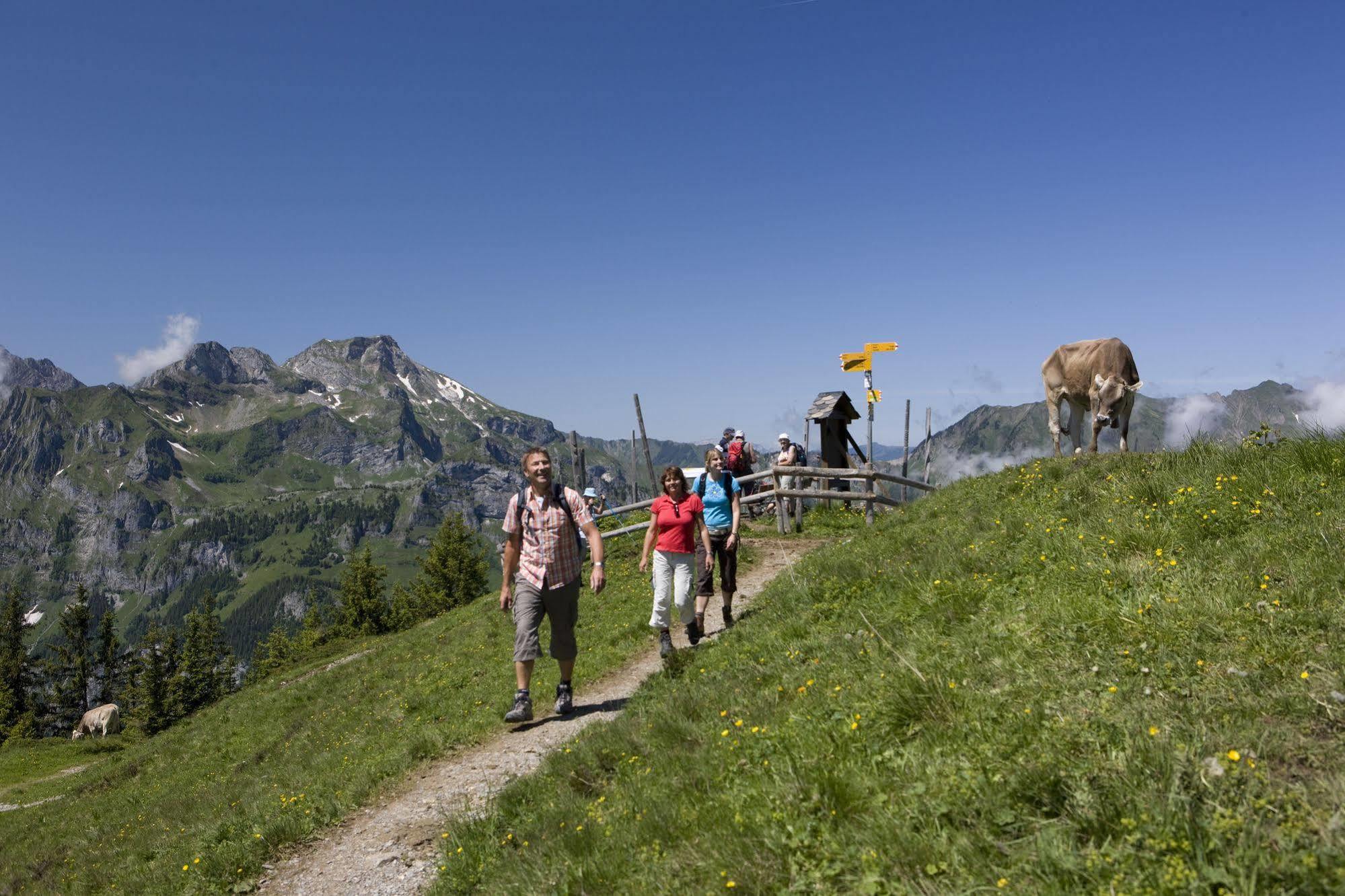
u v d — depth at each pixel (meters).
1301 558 5.54
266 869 7.70
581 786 6.53
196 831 10.80
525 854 5.39
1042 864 3.14
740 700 6.73
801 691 6.17
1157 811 3.16
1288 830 2.95
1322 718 3.74
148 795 18.67
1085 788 3.46
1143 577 6.04
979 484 13.79
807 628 8.48
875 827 3.72
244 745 19.55
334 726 15.96
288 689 24.48
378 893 6.36
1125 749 3.72
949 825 3.62
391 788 8.97
